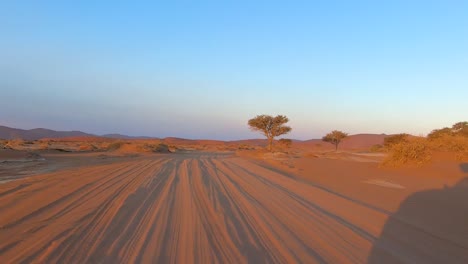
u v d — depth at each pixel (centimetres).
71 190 1213
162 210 907
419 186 1485
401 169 2145
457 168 2036
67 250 566
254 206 994
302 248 605
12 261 509
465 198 1169
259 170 2294
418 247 628
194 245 611
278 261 538
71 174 1764
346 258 558
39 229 693
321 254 575
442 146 2758
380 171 2108
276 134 6281
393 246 629
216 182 1551
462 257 579
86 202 991
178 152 6328
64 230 688
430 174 1889
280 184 1549
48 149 4381
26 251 556
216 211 907
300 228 748
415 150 2188
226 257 552
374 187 1457
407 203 1079
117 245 600
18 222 748
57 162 2694
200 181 1566
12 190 1198
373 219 850
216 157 4222
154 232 691
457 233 732
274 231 719
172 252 571
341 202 1088
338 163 2867
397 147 2253
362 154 5200
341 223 802
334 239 666
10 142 6594
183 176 1766
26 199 1024
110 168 2161
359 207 1003
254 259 545
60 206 928
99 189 1248
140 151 5344
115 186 1337
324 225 780
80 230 691
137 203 995
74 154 3988
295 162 3014
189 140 18650
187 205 981
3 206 919
